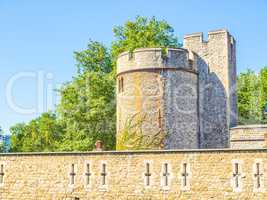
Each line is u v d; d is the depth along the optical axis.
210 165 32.78
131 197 34.38
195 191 32.94
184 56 42.66
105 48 58.50
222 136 45.44
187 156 33.38
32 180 37.19
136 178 34.38
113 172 35.03
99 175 35.34
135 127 41.38
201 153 33.09
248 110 65.81
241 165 32.09
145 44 54.16
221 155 32.62
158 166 33.97
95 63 58.03
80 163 36.00
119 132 42.75
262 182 31.53
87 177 35.66
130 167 34.62
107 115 53.78
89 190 35.50
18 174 37.66
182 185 33.28
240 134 43.31
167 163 33.78
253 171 31.81
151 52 41.62
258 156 31.80
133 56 42.09
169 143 41.12
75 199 35.84
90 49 58.16
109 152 35.25
